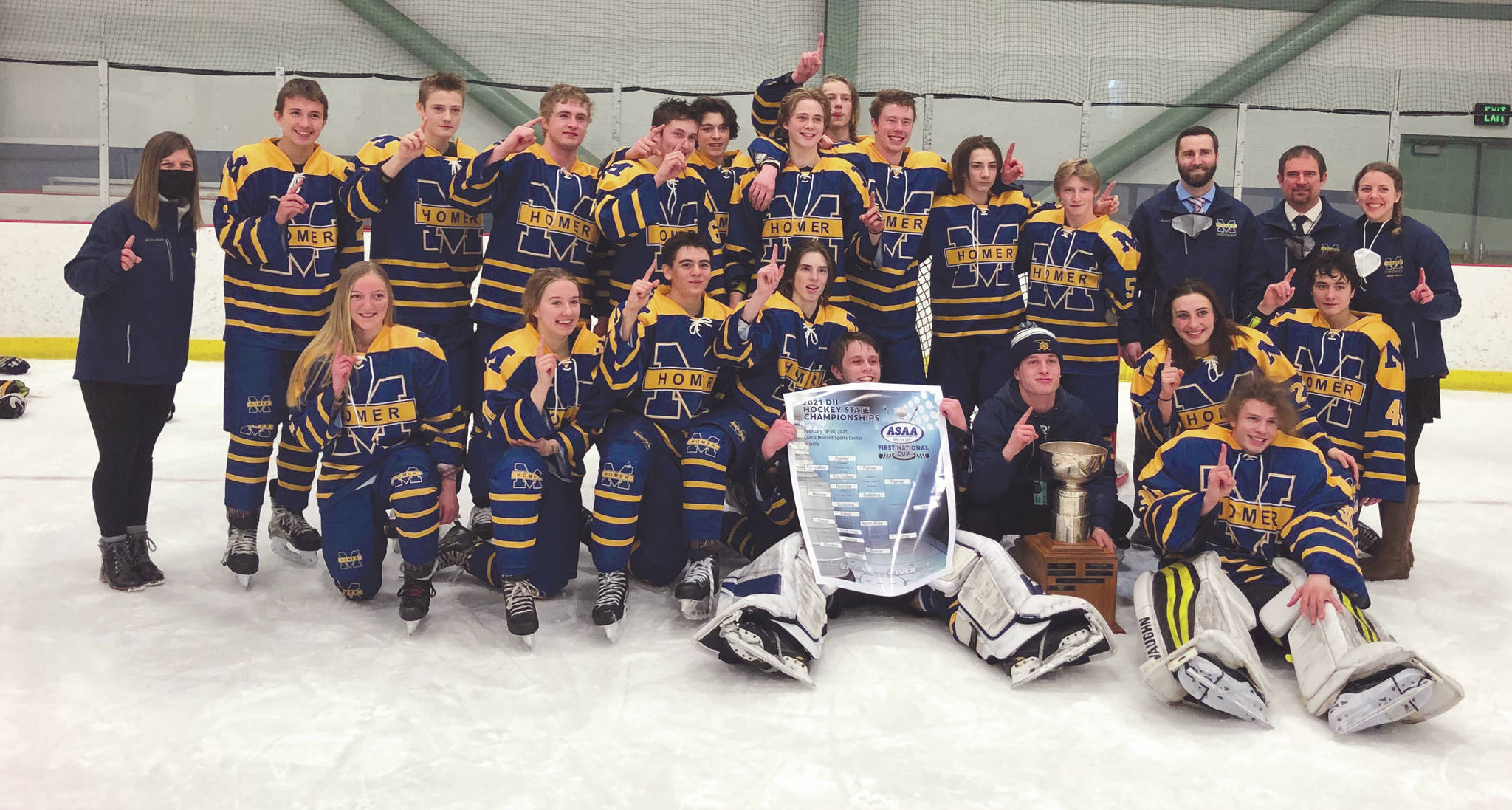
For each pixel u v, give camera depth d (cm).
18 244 876
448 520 359
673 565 374
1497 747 269
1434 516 508
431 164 402
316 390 346
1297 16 1142
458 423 407
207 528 443
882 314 445
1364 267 402
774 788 241
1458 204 987
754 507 387
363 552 349
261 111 973
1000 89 1140
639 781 243
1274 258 441
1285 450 328
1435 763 260
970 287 441
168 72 960
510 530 327
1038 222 436
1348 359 392
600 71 1105
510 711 280
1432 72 1095
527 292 351
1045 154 1012
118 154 969
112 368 355
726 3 1124
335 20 1079
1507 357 949
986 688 297
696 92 1105
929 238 447
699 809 232
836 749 260
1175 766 255
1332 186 990
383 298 346
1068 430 377
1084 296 432
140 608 352
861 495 346
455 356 417
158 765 250
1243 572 326
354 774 246
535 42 1102
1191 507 323
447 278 410
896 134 432
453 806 232
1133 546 443
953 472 375
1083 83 1140
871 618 352
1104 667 316
